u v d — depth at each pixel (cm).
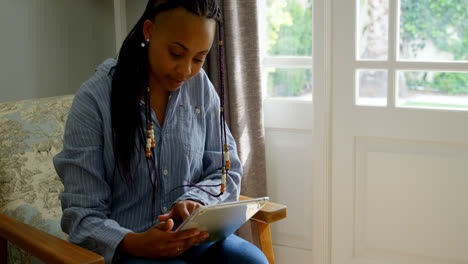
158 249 105
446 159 172
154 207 123
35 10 188
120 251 109
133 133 116
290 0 198
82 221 111
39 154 153
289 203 205
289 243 209
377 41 176
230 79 180
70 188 114
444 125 169
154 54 112
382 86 180
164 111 125
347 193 188
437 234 177
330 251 196
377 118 178
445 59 169
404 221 182
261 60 199
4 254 123
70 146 114
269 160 206
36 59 191
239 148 185
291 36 201
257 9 180
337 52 179
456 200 173
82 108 115
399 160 179
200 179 135
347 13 175
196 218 98
